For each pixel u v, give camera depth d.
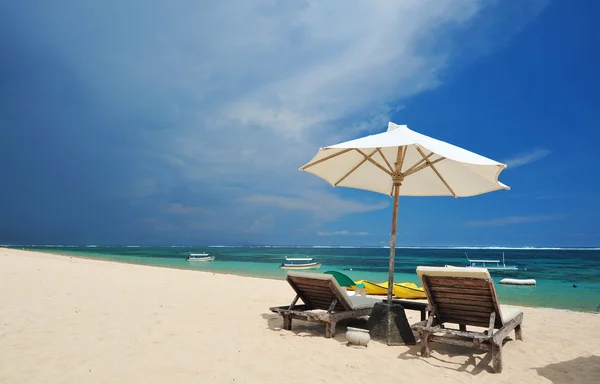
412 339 5.64
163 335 5.54
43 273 12.04
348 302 6.00
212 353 4.78
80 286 9.91
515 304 14.52
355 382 4.05
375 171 7.59
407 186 7.73
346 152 6.88
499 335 4.66
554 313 9.52
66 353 4.52
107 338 5.25
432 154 6.66
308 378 4.08
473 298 4.93
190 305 8.10
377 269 37.16
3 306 7.02
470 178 6.79
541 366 4.85
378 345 5.44
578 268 45.25
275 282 14.88
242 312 7.59
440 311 5.38
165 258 50.66
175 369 4.14
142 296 8.96
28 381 3.68
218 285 12.53
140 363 4.29
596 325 7.67
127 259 46.41
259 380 3.96
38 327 5.70
